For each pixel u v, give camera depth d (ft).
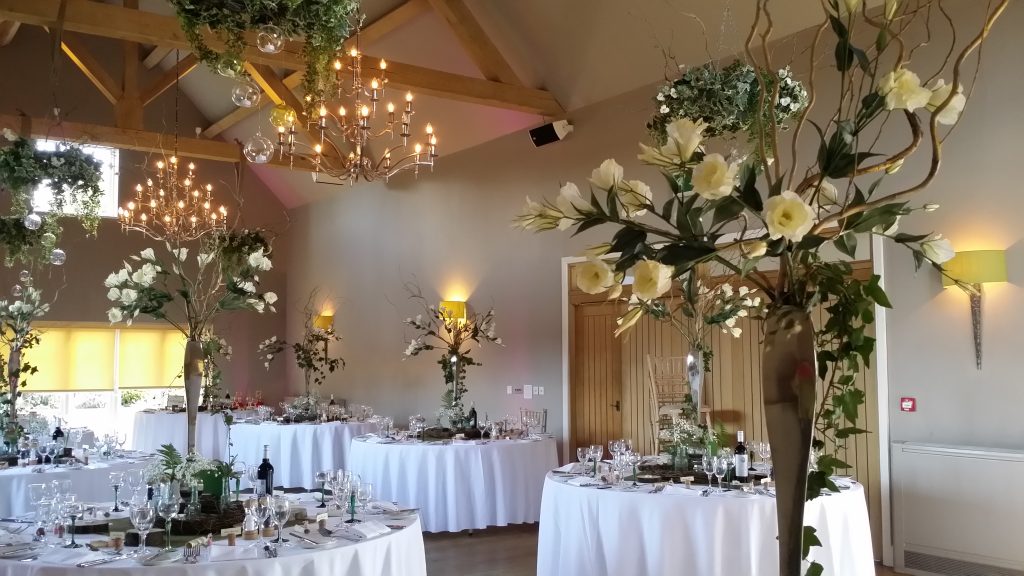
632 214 5.07
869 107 4.64
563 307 28.78
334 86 16.26
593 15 25.90
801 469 4.40
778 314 4.69
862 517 13.89
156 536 10.96
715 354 23.93
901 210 4.67
